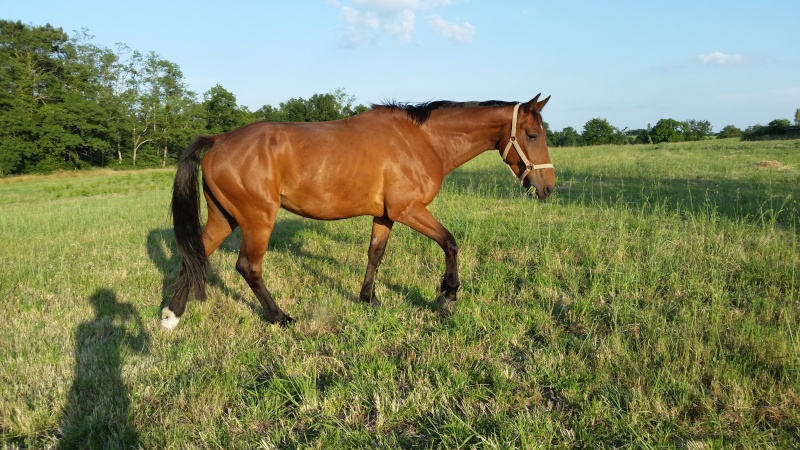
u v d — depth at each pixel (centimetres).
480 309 448
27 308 491
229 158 418
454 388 317
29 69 5203
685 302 450
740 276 501
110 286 563
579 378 324
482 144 477
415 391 311
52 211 1338
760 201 911
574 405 299
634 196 1046
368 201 440
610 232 682
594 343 371
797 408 283
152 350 388
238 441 276
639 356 349
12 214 1311
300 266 625
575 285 502
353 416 296
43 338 409
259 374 356
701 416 281
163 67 6172
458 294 497
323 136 426
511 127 463
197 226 427
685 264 542
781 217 762
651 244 611
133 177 3531
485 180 1419
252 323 445
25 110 4791
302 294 522
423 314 451
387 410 297
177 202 420
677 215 744
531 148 466
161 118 5781
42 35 5444
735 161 1830
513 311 441
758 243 595
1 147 4278
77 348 389
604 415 281
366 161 427
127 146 5775
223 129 6444
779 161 1786
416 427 287
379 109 455
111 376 340
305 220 968
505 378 328
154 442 275
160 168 5569
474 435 269
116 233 906
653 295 477
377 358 358
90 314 472
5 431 288
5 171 4297
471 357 358
